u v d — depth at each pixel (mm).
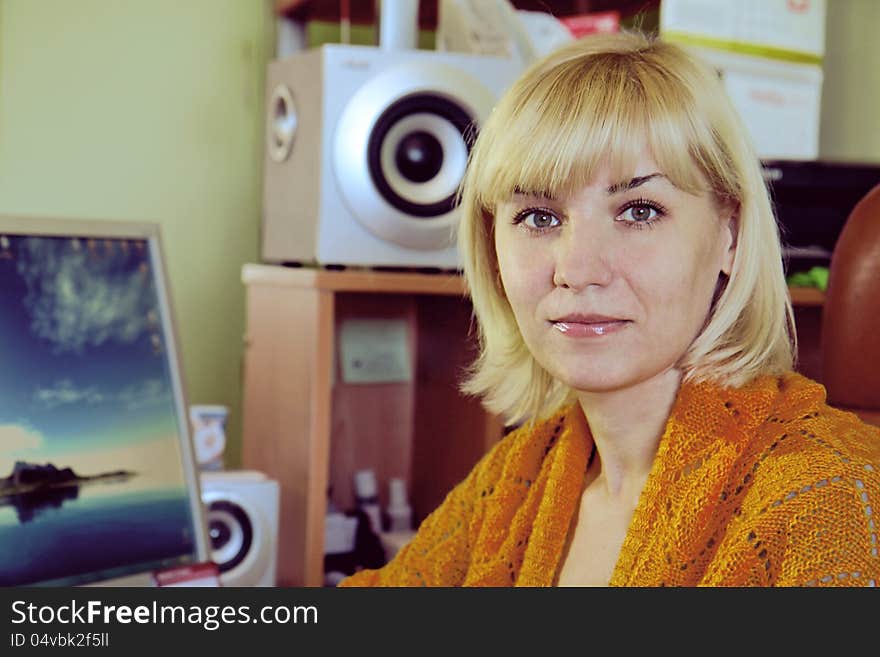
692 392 703
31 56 1766
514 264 691
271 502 1428
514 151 677
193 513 943
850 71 2242
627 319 660
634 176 654
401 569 916
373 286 1483
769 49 1990
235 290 1929
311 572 1479
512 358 845
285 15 1894
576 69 683
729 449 678
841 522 611
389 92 1495
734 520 661
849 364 1000
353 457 1848
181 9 1859
